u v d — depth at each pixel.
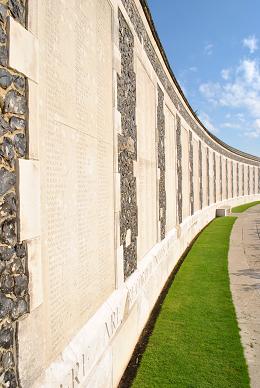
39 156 2.41
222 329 5.54
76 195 3.13
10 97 2.11
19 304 2.17
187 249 12.26
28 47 2.26
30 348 2.26
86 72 3.38
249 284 7.97
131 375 4.31
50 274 2.60
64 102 2.87
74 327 3.07
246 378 4.13
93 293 3.58
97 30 3.72
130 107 5.17
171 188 9.79
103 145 3.94
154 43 7.29
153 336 5.32
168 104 9.30
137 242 5.62
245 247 12.40
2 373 1.99
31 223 2.28
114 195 4.32
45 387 2.36
